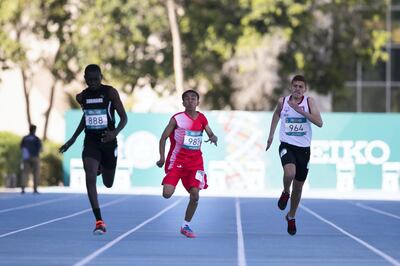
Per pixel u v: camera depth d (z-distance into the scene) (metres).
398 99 172.25
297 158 45.47
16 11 135.00
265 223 56.66
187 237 45.31
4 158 117.75
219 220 59.03
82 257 35.25
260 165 118.06
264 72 144.25
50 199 86.56
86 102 44.38
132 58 142.38
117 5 136.38
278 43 142.50
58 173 128.25
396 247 40.88
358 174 118.44
